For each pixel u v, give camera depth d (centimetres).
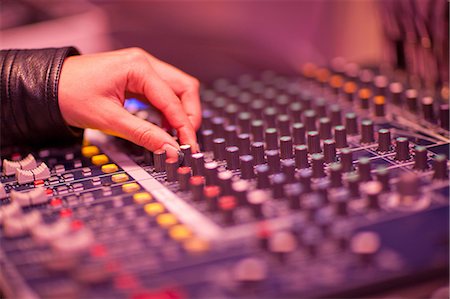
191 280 69
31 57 116
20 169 106
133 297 66
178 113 112
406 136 114
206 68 188
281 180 87
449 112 117
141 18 191
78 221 84
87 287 69
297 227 78
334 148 102
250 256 73
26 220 83
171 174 99
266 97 139
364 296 68
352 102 139
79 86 111
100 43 187
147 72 113
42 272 73
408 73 147
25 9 187
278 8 192
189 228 80
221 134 120
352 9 189
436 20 137
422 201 84
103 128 111
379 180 88
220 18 192
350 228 78
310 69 171
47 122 115
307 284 67
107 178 103
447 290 71
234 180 97
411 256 71
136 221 84
